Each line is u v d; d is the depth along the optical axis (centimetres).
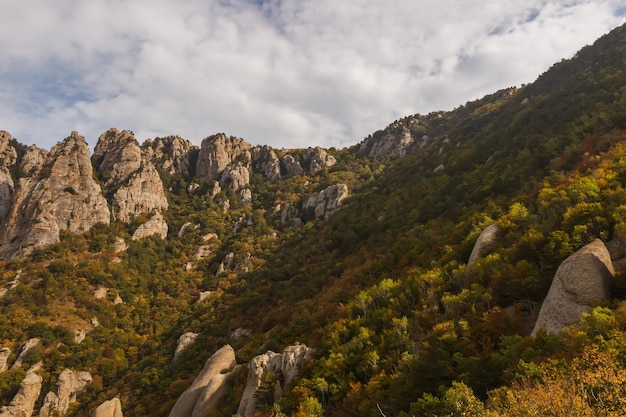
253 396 3841
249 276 11494
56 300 10075
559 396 1560
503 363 2347
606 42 11138
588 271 2669
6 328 8712
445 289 4003
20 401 7250
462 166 8919
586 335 2097
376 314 4178
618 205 3484
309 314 5662
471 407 1802
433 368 2558
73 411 7388
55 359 8300
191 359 7269
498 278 3434
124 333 9869
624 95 6378
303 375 3772
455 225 5869
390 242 7088
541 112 8456
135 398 6744
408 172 12131
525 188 5425
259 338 6144
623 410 1430
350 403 3056
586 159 5031
